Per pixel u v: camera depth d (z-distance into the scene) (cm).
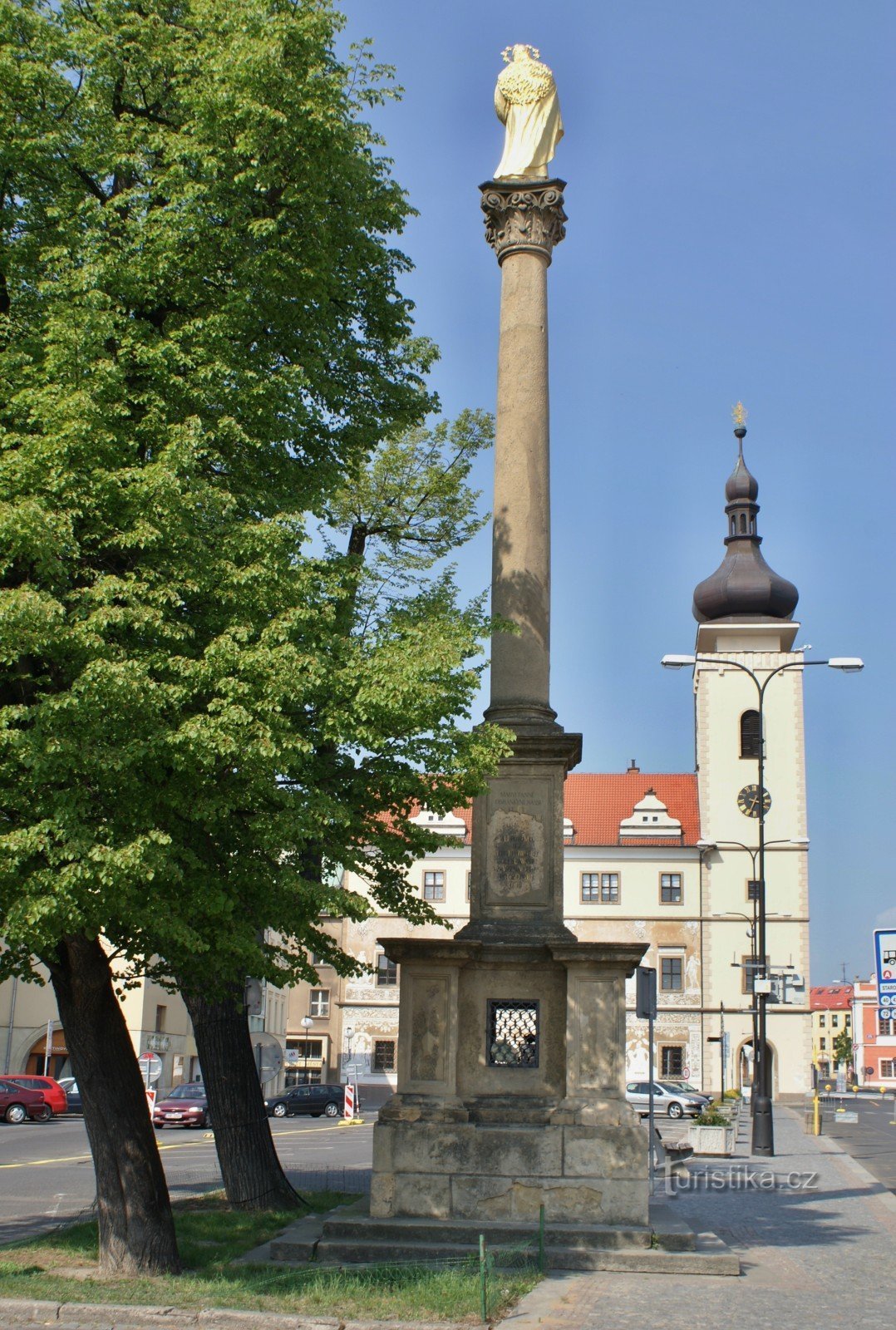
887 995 1338
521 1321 1021
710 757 6869
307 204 1382
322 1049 7375
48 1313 1027
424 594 1627
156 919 1119
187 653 1175
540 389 1688
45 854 1115
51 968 1281
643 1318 1047
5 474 1156
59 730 1089
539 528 1648
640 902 6762
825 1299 1161
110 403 1233
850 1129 4344
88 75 1357
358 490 2066
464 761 1282
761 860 3203
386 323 1689
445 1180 1375
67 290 1267
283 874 1202
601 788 7275
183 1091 4334
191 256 1323
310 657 1157
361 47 1598
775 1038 6531
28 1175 2394
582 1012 1417
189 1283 1152
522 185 1736
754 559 7144
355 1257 1291
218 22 1366
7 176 1341
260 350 1397
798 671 6900
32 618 1055
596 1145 1370
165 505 1166
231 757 1135
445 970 1451
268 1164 1689
